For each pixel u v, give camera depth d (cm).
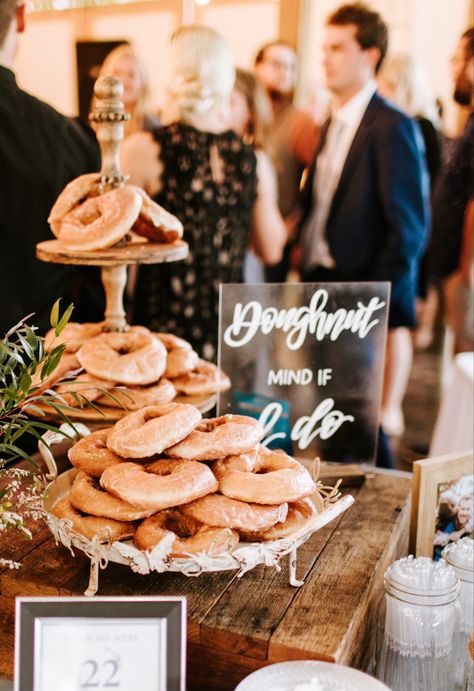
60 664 99
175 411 123
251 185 300
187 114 285
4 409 117
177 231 170
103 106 165
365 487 170
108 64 320
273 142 300
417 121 296
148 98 304
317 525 116
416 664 120
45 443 119
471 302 310
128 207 158
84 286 243
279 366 171
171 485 113
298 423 175
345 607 119
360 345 174
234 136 293
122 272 173
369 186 305
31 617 99
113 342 164
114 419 149
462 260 305
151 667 100
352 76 294
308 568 131
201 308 302
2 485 157
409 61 291
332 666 102
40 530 140
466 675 123
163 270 296
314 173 308
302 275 320
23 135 217
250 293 167
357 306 172
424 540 155
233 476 120
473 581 131
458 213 300
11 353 109
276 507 119
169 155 288
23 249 221
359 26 287
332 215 312
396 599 120
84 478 126
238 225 302
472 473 160
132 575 126
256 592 123
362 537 144
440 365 318
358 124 301
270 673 101
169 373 169
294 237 315
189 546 114
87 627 100
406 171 300
